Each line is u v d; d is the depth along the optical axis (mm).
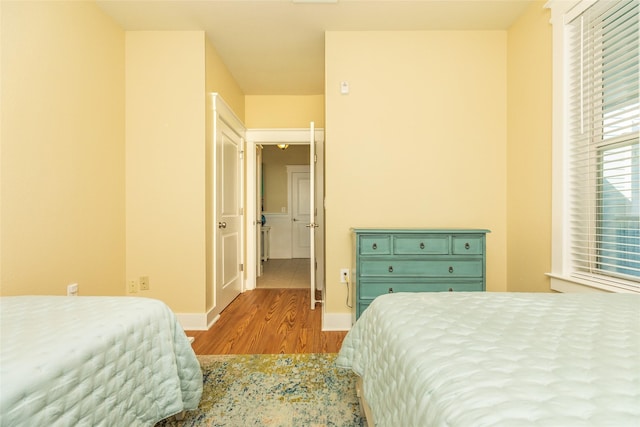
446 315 989
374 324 1150
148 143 2498
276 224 6633
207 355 1992
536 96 2150
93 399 841
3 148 1509
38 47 1698
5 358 720
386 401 896
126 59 2486
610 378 585
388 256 2170
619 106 1552
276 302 3234
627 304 1096
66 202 1895
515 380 585
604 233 1725
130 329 1016
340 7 2221
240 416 1376
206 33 2545
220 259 2875
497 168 2510
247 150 3799
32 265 1664
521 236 2316
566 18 1858
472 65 2504
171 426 1310
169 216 2498
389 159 2512
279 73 3262
